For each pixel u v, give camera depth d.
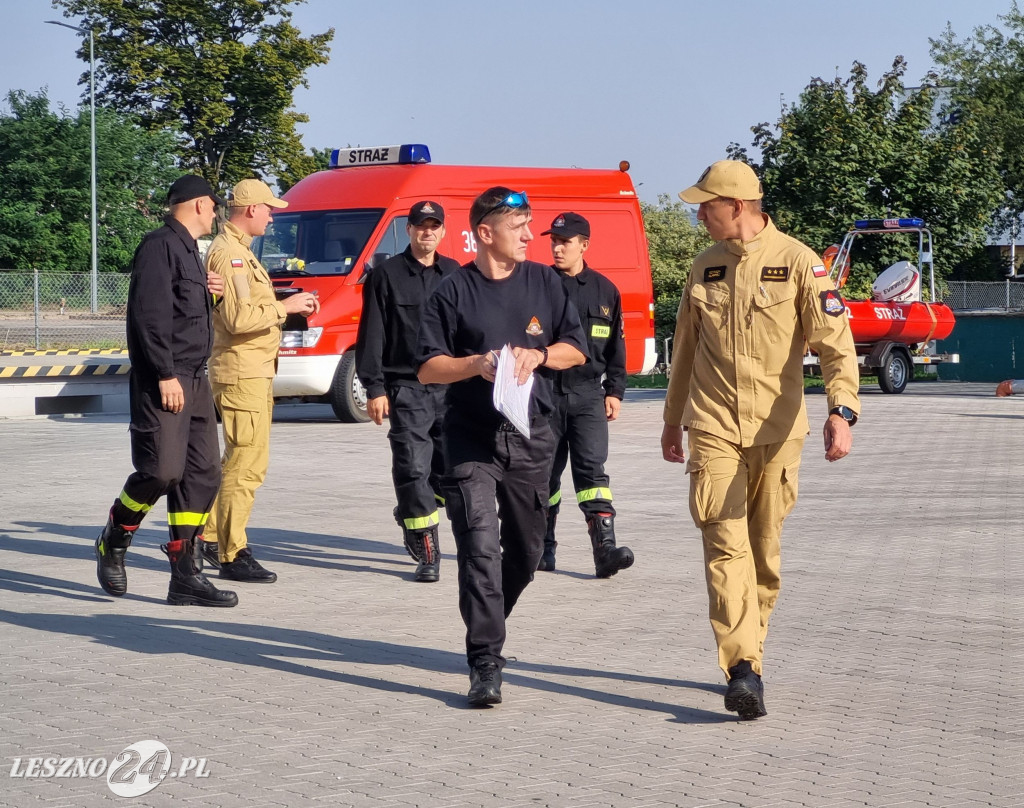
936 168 31.72
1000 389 21.59
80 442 14.77
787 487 5.13
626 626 6.50
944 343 30.28
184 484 6.93
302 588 7.48
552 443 5.24
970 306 33.66
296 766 4.37
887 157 31.25
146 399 6.71
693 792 4.13
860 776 4.30
